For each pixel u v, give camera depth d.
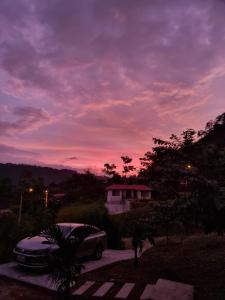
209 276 8.70
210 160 6.69
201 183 5.81
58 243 7.29
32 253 10.24
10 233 13.06
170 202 6.76
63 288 7.87
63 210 25.53
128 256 13.88
